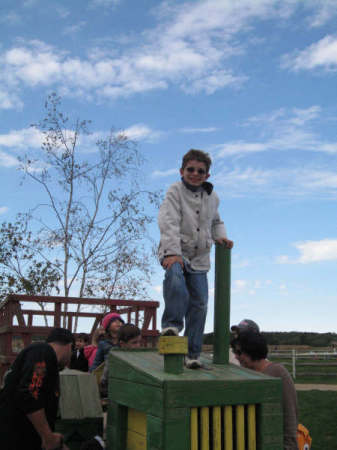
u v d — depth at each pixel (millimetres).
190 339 3350
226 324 3355
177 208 3398
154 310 8367
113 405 3186
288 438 3209
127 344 4684
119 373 3117
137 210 13883
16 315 7688
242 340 3652
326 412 9914
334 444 7418
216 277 3432
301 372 19438
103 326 5355
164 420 2506
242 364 3686
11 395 3023
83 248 13625
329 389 14219
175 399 2545
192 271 3416
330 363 20172
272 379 2826
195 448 2557
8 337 7504
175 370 2740
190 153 3490
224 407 2693
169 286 3166
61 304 7984
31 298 7793
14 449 2959
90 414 3672
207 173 3541
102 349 5094
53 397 3154
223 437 2697
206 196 3520
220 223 3633
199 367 3070
